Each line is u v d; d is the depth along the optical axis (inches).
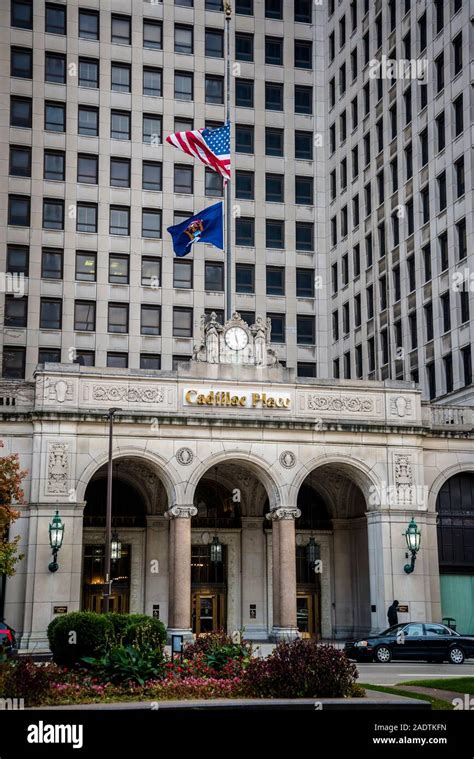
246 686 737.6
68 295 2541.8
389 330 2345.0
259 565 1854.1
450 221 2070.6
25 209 2566.4
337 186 2738.7
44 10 2679.6
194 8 2815.0
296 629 1595.7
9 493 1398.9
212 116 2758.4
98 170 2632.9
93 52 2701.8
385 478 1676.9
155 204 2657.5
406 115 2353.6
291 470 1638.8
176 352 2586.1
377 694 754.8
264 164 2770.7
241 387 1648.6
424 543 1674.5
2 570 1348.4
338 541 1910.7
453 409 1791.3
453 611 1743.4
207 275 2662.4
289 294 2711.6
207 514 1884.8
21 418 1545.3
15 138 2586.1
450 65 2111.2
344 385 1696.6
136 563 1809.8
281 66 2856.8
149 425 1585.9
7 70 2615.7
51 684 724.7
